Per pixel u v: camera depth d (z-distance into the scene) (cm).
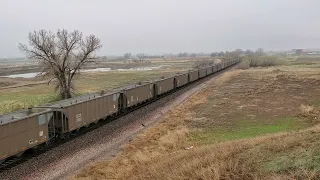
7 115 2147
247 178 1227
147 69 13725
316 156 1216
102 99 2981
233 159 1459
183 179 1362
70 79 5041
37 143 2148
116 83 7719
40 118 2177
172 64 17788
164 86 4844
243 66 11431
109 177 1742
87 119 2722
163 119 3209
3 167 1914
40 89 7200
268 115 3241
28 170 1864
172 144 2348
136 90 3778
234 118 3164
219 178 1279
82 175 1770
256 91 4997
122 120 3216
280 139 1656
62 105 2458
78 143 2405
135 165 1919
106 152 2189
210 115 3350
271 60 12650
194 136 2559
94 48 5128
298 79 6312
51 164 1958
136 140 2462
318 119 2883
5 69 16700
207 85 6166
